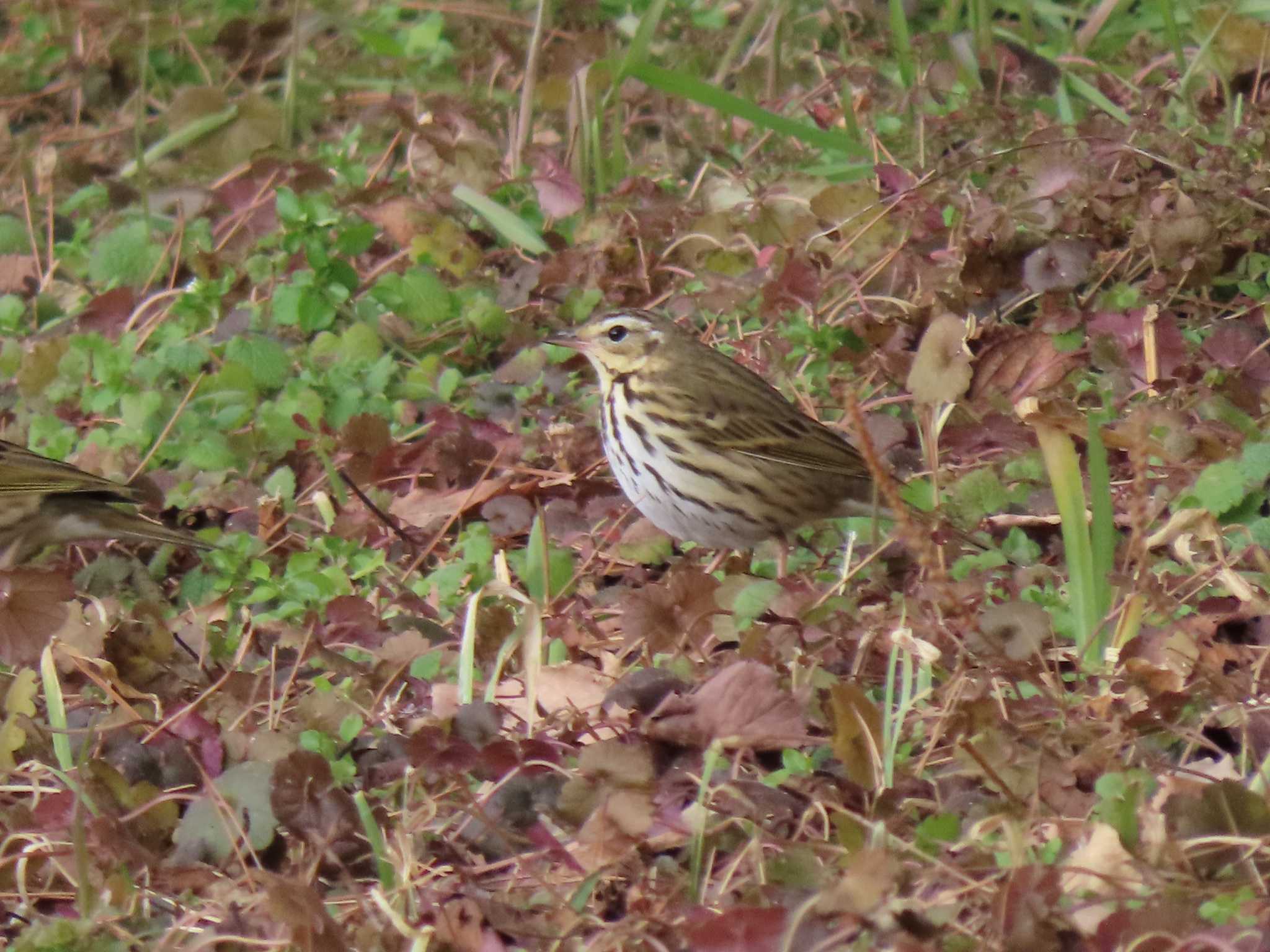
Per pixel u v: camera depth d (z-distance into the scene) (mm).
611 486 13406
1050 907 7969
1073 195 14531
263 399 14547
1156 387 13234
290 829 9328
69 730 10180
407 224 16031
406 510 13125
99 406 14305
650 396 12461
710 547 12797
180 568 13273
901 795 9250
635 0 20438
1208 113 16562
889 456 13180
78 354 14672
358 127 18344
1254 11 16875
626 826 8930
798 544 13180
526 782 9570
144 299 16250
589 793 9148
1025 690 9969
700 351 12664
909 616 10531
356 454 13430
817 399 14008
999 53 17750
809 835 9031
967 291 14289
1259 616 10555
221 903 8977
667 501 12602
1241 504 11672
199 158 18656
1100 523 10023
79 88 20422
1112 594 10562
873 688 10383
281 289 15086
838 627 10672
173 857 9359
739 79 18219
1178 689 9570
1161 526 11820
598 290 15219
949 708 9500
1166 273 14164
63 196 18516
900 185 15500
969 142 16375
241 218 16906
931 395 12203
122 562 13008
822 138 15539
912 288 14641
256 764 9625
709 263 15391
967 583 11023
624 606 11344
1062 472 10031
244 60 20578
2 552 12820
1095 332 13656
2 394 15195
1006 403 13461
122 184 17906
